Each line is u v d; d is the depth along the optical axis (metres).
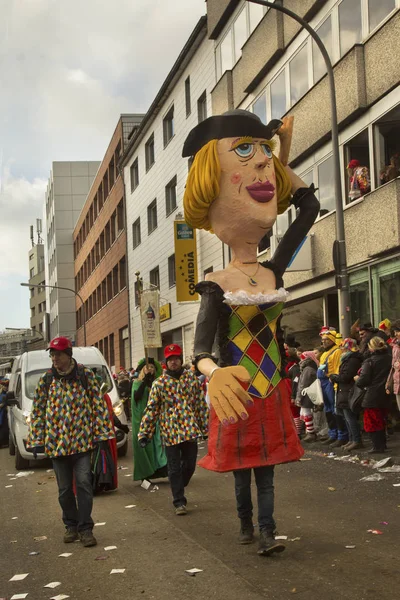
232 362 5.57
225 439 5.54
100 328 51.56
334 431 12.18
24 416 13.10
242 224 5.70
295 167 19.22
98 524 7.48
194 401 8.10
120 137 40.66
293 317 19.86
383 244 14.73
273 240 19.98
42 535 7.19
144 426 8.11
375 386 10.41
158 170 32.50
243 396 5.07
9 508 9.02
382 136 15.27
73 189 68.50
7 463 14.78
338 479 9.02
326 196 17.56
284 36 19.31
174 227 26.02
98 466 9.24
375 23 15.05
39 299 101.62
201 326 5.51
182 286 25.88
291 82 19.03
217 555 5.80
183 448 8.18
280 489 8.71
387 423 12.20
